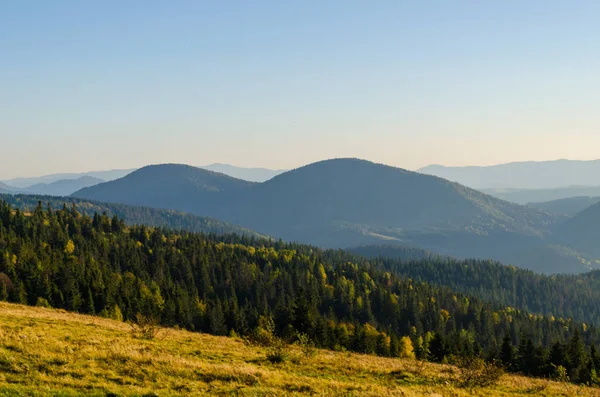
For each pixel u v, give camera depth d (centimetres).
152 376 2317
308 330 8231
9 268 12262
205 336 4734
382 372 3322
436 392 2819
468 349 9200
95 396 1947
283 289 17250
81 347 2728
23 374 2112
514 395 3077
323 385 2548
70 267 13012
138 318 4253
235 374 2503
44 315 4628
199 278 17275
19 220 16850
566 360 7944
